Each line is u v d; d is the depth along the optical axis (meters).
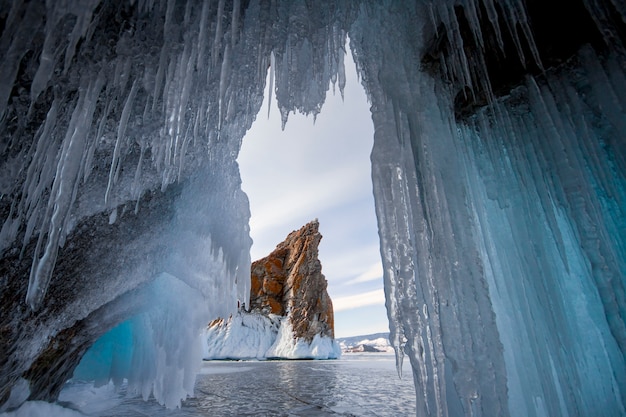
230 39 3.34
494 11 3.11
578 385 2.94
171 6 2.62
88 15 2.13
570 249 3.48
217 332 33.94
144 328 8.05
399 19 3.95
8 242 2.76
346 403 6.64
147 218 4.34
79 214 3.38
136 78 2.93
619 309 2.79
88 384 8.58
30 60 2.40
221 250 6.07
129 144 3.38
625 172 3.06
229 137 4.96
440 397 3.01
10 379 3.48
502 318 3.62
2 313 2.94
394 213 3.63
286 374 13.44
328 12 3.89
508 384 3.45
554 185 3.39
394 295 3.47
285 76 4.30
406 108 3.86
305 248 38.00
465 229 3.53
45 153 2.62
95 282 4.02
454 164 3.83
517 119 3.83
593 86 3.29
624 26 2.96
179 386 6.67
